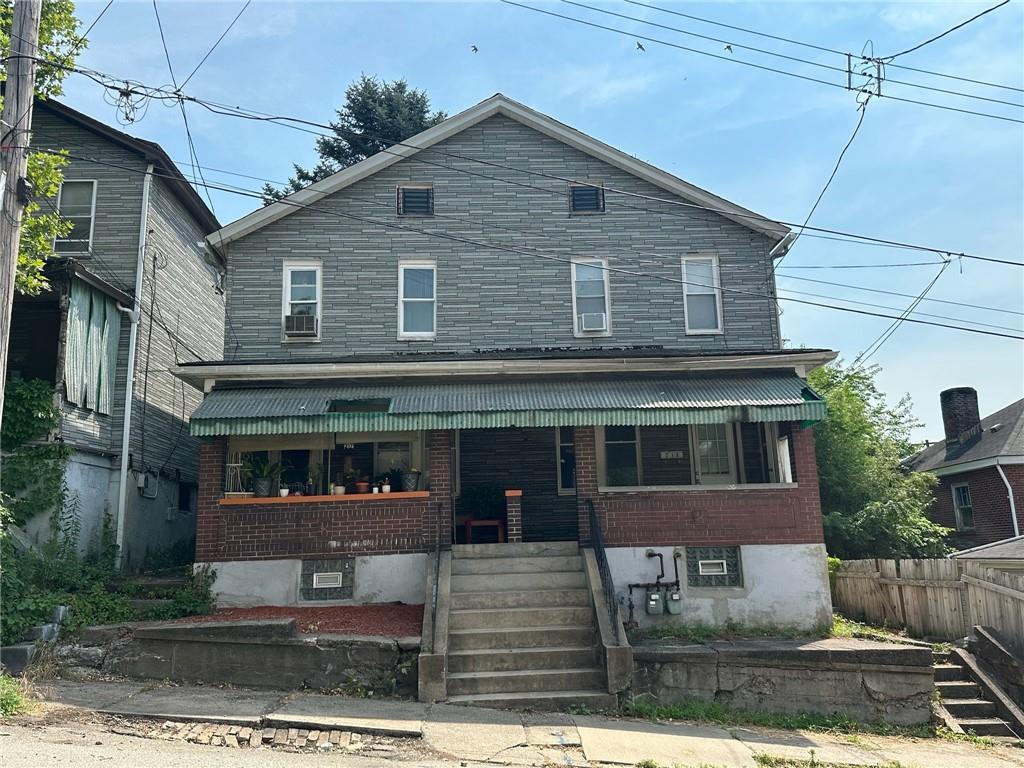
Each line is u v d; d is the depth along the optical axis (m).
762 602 12.62
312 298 15.88
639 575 12.72
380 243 16.16
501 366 13.62
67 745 7.09
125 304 16.31
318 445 13.52
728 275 16.36
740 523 12.92
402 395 13.38
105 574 13.36
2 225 8.75
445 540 12.81
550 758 7.90
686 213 16.61
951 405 27.64
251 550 12.66
